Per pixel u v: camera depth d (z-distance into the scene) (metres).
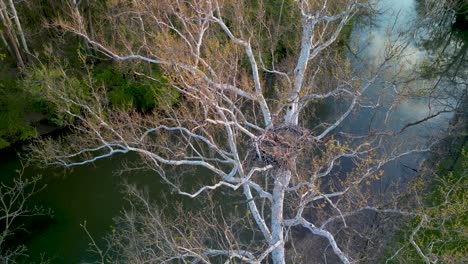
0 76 20.23
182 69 12.15
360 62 20.95
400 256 13.32
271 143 11.23
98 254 16.16
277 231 12.08
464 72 25.36
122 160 20.30
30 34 22.05
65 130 20.83
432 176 17.73
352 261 12.60
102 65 23.06
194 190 19.09
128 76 21.27
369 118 22.19
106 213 17.89
